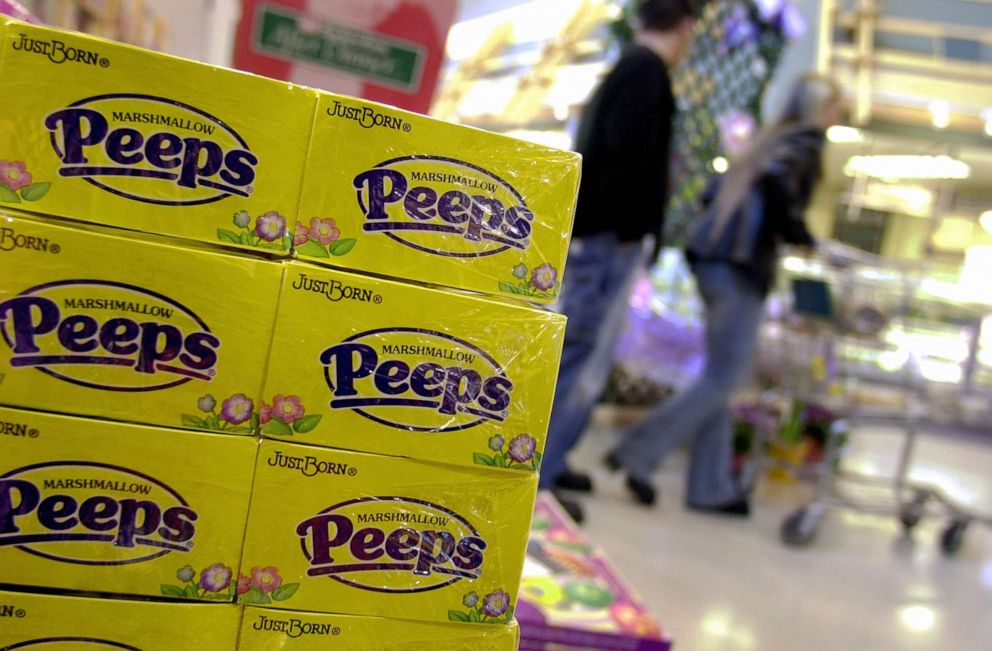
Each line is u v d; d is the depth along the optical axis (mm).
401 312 580
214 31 1749
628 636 916
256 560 572
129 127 539
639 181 2092
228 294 554
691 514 2504
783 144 2396
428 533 597
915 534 2662
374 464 584
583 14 4727
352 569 586
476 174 595
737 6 3264
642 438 2479
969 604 2023
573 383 2176
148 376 548
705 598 1782
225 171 554
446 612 604
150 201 545
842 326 2377
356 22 1264
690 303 3746
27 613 537
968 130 6039
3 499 532
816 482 2936
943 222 5395
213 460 560
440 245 592
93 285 536
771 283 2422
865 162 5406
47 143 529
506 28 5508
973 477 3799
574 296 2176
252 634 575
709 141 3387
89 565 547
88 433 541
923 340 2412
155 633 558
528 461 608
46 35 523
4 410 529
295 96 562
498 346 597
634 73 2098
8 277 523
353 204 576
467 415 596
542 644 907
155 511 555
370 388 579
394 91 1297
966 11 4879
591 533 2146
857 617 1811
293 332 565
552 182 608
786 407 3178
